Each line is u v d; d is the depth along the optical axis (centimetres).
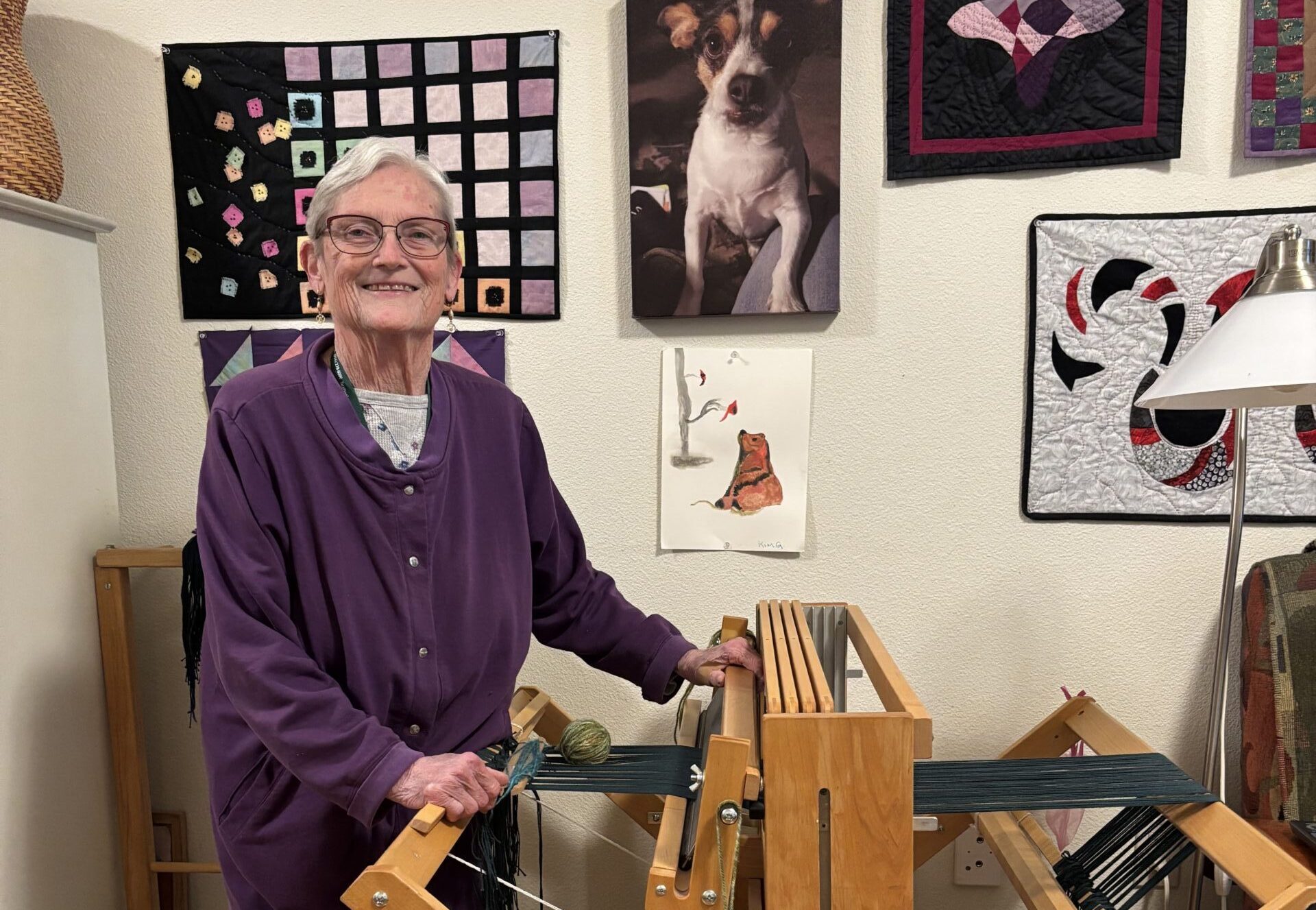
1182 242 136
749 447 145
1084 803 92
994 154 137
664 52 138
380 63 144
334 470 96
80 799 138
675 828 93
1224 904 130
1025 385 141
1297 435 137
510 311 145
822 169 138
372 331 97
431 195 98
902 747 85
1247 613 129
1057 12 133
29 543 127
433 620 99
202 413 151
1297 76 130
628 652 118
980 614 146
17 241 124
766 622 118
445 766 86
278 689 88
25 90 128
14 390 124
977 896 150
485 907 93
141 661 154
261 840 96
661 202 140
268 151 145
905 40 136
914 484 145
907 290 142
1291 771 124
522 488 111
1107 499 142
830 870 87
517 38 141
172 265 149
